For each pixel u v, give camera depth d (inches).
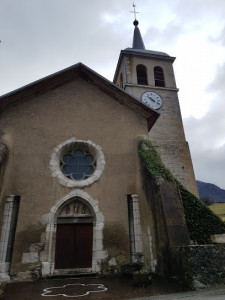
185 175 762.8
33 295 241.8
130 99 458.6
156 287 251.4
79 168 413.4
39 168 383.2
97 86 475.2
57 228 362.0
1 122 403.2
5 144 380.8
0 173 343.0
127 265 329.7
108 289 257.3
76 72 474.9
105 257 346.0
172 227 290.7
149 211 346.3
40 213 354.6
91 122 438.0
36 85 436.5
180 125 841.5
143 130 445.7
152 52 1005.2
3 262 317.1
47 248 336.5
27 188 366.3
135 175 406.0
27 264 324.8
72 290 258.5
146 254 344.5
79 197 374.3
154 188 333.7
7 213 343.9
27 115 418.3
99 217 366.3
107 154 414.6
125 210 378.0
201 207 368.5
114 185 392.2
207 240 346.3
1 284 276.2
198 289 226.8
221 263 245.0
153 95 876.6
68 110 440.1
